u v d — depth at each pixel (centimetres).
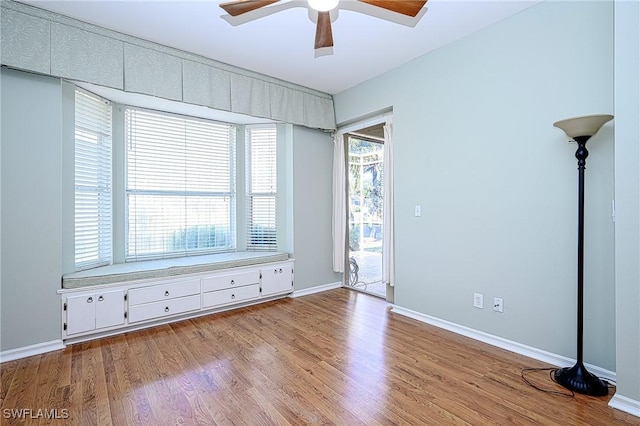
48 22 242
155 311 303
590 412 176
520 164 246
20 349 239
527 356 243
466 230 282
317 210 433
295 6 236
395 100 346
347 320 323
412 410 179
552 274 231
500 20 257
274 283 388
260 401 187
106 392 195
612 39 204
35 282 245
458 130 287
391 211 370
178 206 382
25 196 241
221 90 333
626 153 176
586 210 213
